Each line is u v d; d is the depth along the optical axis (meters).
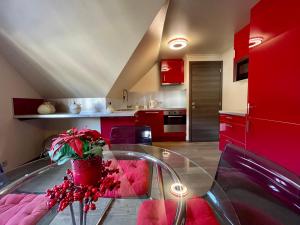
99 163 0.90
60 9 1.88
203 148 3.83
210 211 1.05
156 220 0.96
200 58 4.33
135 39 2.20
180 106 4.97
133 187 1.34
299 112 1.57
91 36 2.17
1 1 1.79
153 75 4.77
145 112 4.48
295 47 1.58
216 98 4.39
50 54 2.43
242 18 2.49
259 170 0.88
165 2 1.86
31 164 2.05
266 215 0.80
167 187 1.40
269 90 1.93
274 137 1.88
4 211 1.08
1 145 2.51
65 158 0.81
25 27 2.07
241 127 2.61
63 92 3.28
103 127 2.95
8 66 2.63
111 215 1.34
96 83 2.97
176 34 3.04
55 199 0.83
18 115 2.76
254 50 2.17
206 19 2.49
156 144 4.25
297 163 1.61
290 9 1.62
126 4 1.84
